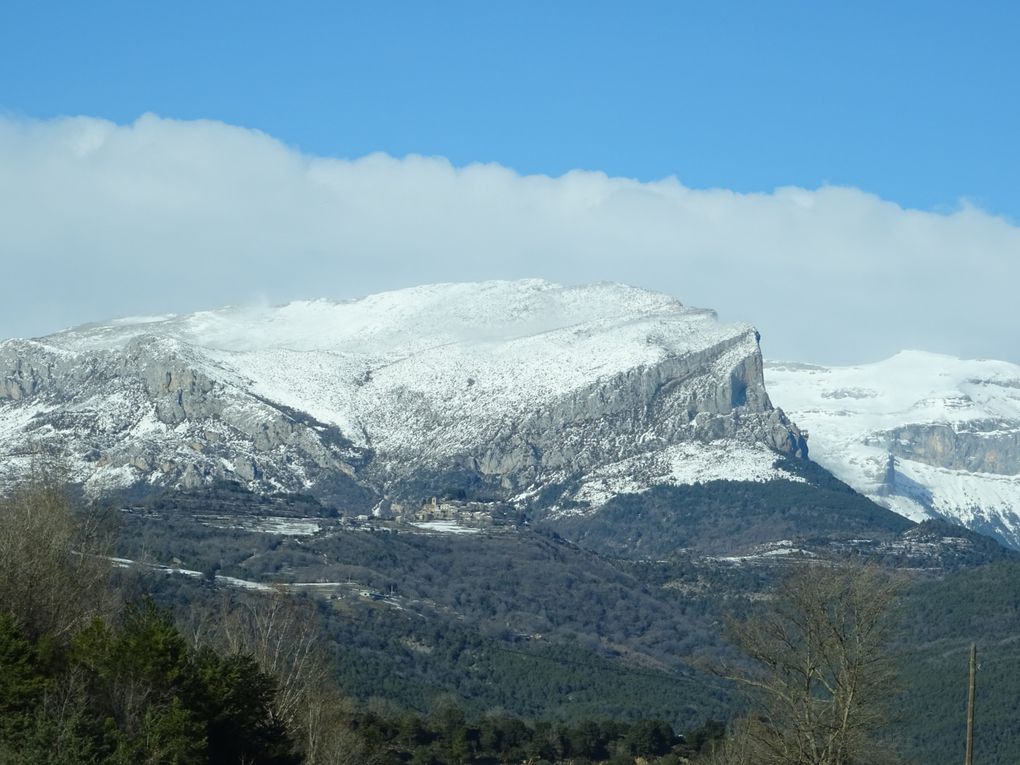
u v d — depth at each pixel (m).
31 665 169.50
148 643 177.50
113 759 151.25
